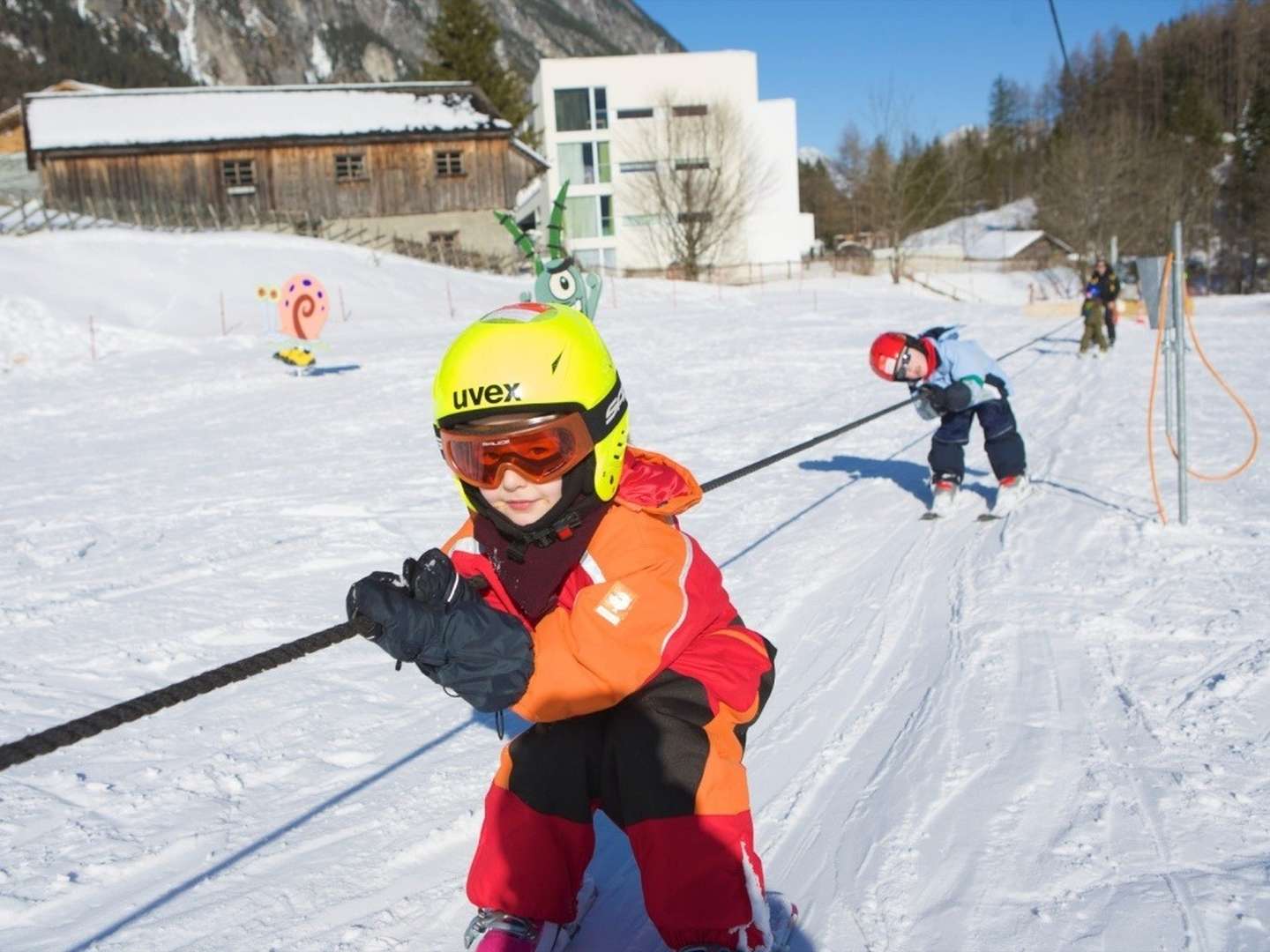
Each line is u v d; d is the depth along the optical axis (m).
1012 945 2.61
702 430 11.62
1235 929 2.60
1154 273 6.88
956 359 7.00
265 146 40.81
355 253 36.34
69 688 4.64
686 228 55.91
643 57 57.69
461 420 2.29
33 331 24.08
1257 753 3.51
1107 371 15.61
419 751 3.92
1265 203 59.91
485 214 43.88
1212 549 5.88
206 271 31.58
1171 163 60.19
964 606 5.31
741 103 58.47
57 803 3.52
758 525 7.29
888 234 64.81
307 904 2.94
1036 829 3.14
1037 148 98.62
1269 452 8.80
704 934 2.32
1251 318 25.02
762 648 2.64
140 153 39.66
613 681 2.39
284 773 3.75
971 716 3.98
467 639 2.22
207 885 3.04
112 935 2.79
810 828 3.26
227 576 6.49
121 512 8.55
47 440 13.18
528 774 2.52
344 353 21.95
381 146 42.31
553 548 2.42
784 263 62.34
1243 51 73.75
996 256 74.06
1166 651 4.48
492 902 2.46
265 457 11.27
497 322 2.35
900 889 2.88
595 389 2.33
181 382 18.11
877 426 11.66
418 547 7.12
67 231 34.28
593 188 58.38
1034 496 7.67
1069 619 4.95
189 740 4.02
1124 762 3.52
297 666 4.83
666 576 2.42
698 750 2.39
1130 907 2.71
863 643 4.91
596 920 2.89
